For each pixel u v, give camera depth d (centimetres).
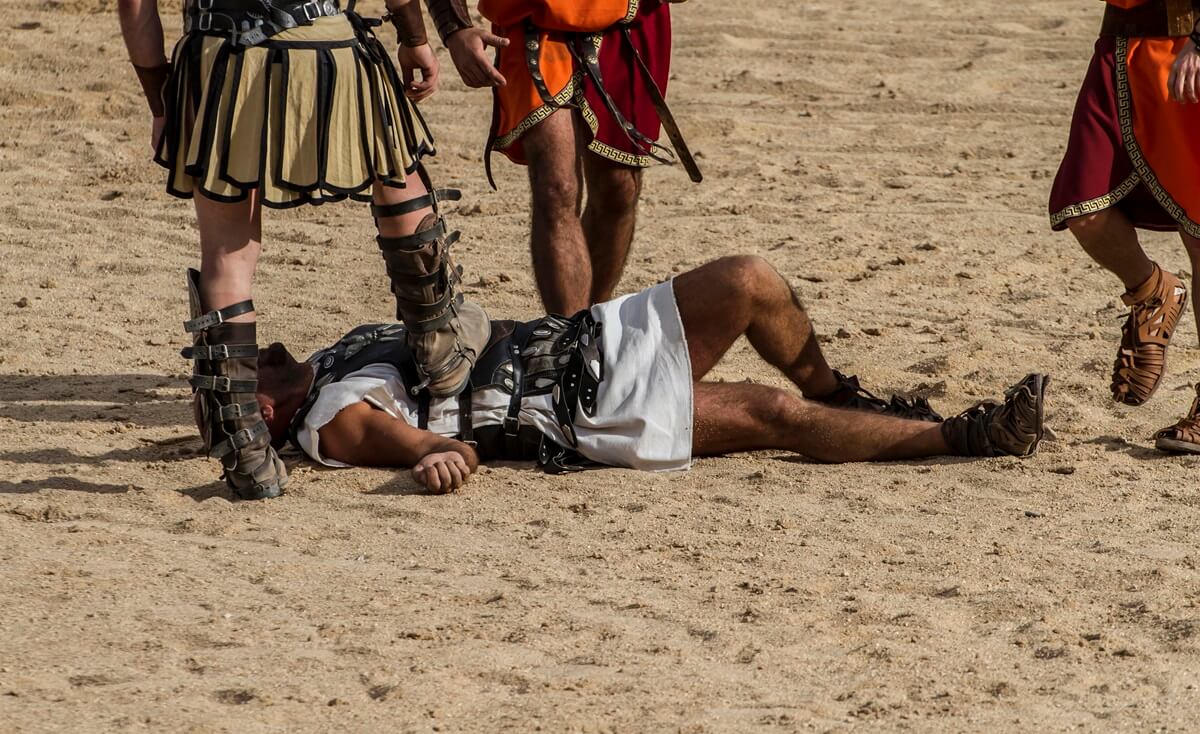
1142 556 1040
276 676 848
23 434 1362
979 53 3769
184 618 933
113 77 3212
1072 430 1355
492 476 1234
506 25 1495
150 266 2064
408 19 1180
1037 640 896
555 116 1506
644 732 777
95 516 1140
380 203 1198
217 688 830
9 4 3731
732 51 3700
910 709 805
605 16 1502
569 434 1247
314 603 963
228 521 1125
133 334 1756
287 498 1191
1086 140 1341
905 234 2288
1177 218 1323
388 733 777
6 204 2369
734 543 1077
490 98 3216
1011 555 1045
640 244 2209
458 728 784
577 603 963
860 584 995
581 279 1495
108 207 2373
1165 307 1384
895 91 3366
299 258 2122
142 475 1250
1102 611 944
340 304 1886
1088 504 1158
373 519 1141
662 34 1585
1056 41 3909
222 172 1121
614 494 1191
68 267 2053
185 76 1134
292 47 1124
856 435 1268
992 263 2112
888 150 2897
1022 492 1188
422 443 1230
